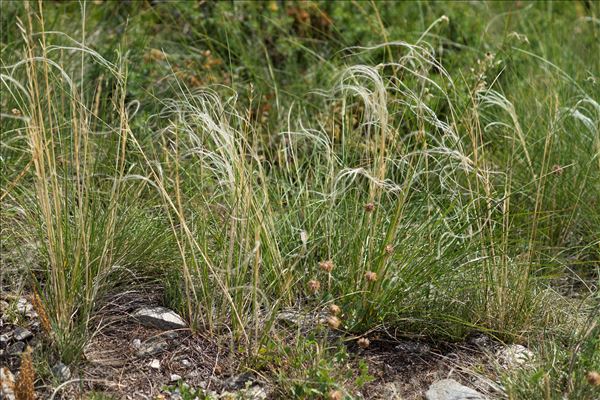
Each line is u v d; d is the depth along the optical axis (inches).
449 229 192.5
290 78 280.8
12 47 246.8
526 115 253.1
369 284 185.0
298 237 201.2
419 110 210.2
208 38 273.4
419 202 205.6
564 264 205.6
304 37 293.9
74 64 253.1
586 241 223.3
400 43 216.7
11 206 206.1
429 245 192.5
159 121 230.2
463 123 231.1
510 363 179.3
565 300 199.9
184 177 213.5
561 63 283.9
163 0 293.0
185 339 181.0
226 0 290.7
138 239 196.2
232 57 283.1
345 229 201.5
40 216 191.8
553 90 252.1
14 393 156.9
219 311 186.9
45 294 187.5
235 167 189.5
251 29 287.7
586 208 225.3
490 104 248.4
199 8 292.4
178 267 194.9
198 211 197.5
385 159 195.9
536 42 302.0
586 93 251.9
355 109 252.8
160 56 266.7
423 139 201.8
